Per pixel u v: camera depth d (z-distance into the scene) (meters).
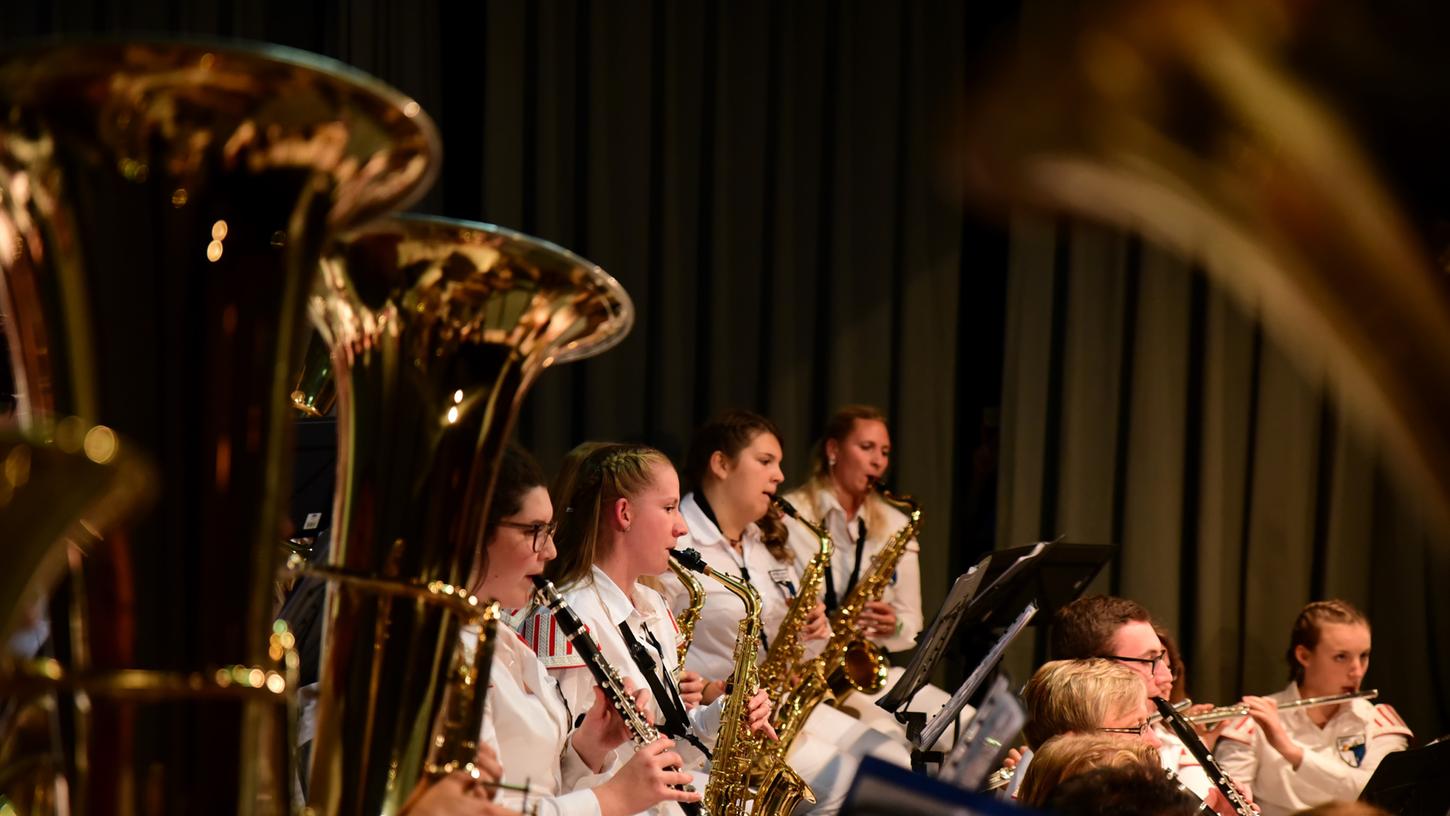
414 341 1.61
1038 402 6.85
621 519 4.07
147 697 1.10
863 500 6.30
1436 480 0.52
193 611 1.11
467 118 6.50
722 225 6.60
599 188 6.41
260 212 1.11
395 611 1.57
